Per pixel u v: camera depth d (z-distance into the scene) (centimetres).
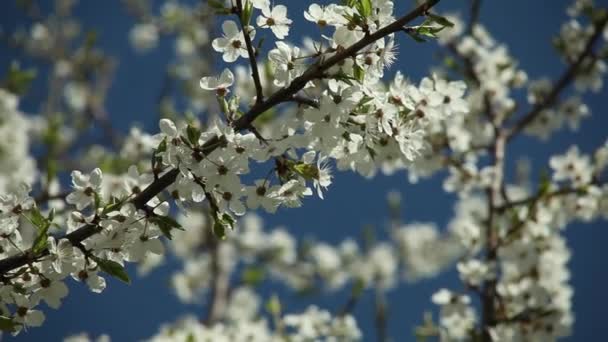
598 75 1005
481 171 884
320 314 929
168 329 954
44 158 1119
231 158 426
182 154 423
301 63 447
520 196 1110
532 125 1027
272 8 450
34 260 425
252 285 1169
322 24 448
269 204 446
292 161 447
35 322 442
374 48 448
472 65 958
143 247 445
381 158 497
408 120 486
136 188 456
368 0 433
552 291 805
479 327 794
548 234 812
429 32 436
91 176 454
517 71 980
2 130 1069
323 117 439
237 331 945
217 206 438
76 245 431
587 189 827
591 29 982
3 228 440
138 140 910
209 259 1307
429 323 821
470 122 930
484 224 859
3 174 1059
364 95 455
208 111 1081
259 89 443
